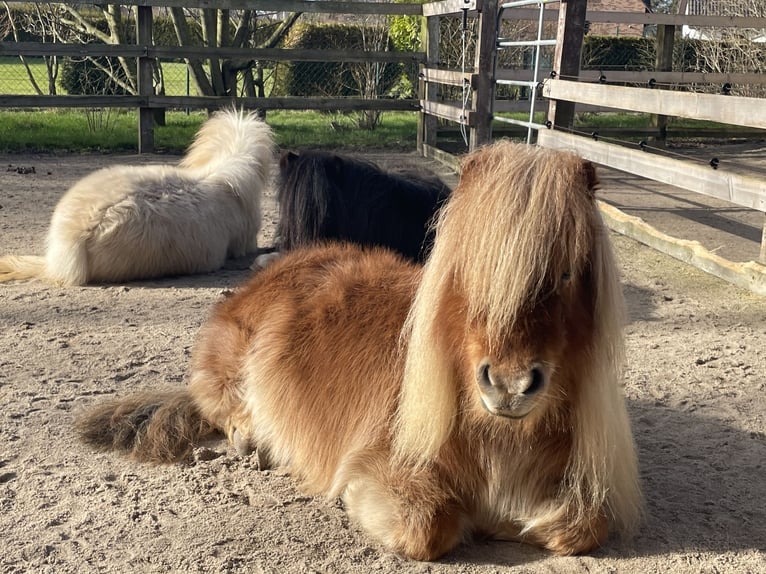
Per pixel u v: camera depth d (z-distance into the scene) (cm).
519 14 601
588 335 112
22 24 819
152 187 292
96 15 838
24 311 252
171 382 197
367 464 132
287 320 155
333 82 829
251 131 333
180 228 292
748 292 279
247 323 165
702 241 356
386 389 135
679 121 742
